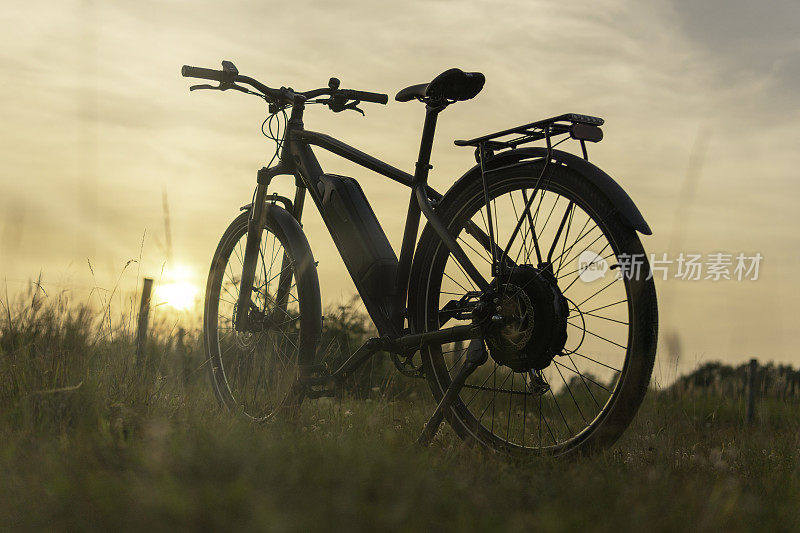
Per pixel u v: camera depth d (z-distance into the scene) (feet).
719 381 19.57
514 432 10.44
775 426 16.88
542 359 8.25
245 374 11.51
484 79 9.48
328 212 10.60
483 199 9.24
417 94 9.76
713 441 11.91
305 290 10.48
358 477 6.02
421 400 15.48
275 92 11.57
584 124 8.07
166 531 5.01
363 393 13.79
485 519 5.43
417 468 6.71
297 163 11.39
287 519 5.07
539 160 8.59
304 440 7.59
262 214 11.45
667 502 6.34
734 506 6.31
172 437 7.44
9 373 9.54
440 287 9.89
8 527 5.30
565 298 8.20
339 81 11.90
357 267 10.18
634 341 7.64
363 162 10.51
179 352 12.53
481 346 8.79
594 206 7.93
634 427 11.44
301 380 10.23
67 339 10.41
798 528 6.10
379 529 5.09
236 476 6.06
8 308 10.80
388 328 9.98
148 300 12.14
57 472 6.29
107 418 8.61
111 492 5.62
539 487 6.66
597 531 5.38
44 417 8.30
